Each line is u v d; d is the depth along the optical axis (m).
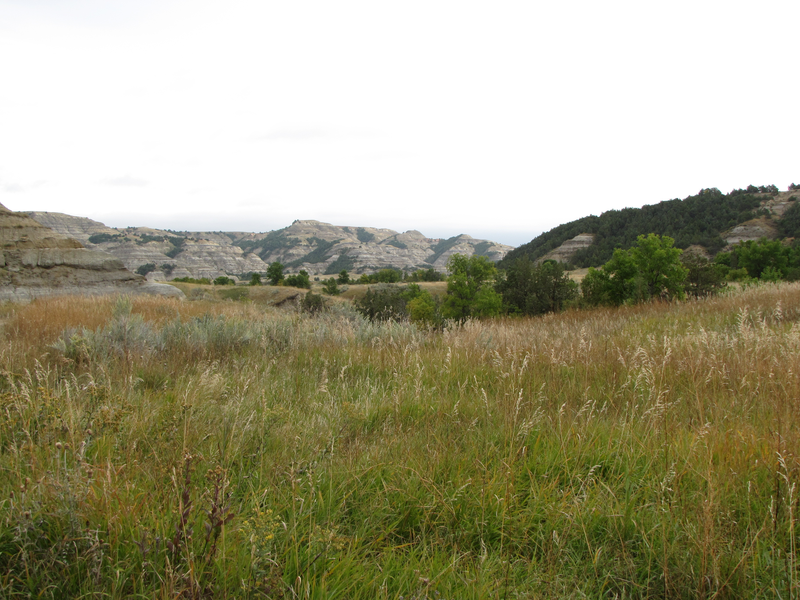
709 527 2.00
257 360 6.14
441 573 1.89
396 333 8.66
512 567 2.01
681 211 100.38
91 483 2.13
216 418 3.40
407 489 2.53
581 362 5.30
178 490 2.19
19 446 2.66
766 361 4.62
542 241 133.00
